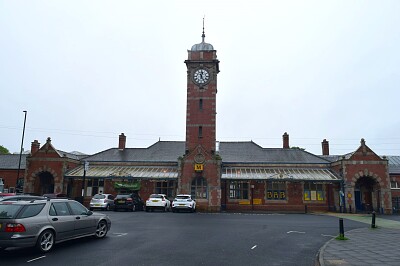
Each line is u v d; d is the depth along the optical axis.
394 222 22.30
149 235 14.30
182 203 29.28
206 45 39.03
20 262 9.11
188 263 9.26
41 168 35.56
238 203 35.62
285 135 43.09
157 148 42.12
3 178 44.78
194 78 38.09
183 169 34.72
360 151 33.50
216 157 34.66
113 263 9.09
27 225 9.84
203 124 36.94
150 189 35.78
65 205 11.77
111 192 36.12
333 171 36.22
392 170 42.50
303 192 35.34
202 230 16.27
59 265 8.81
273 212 32.84
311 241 13.60
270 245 12.41
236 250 11.27
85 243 12.12
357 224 20.59
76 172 36.53
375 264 9.22
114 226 17.41
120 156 40.53
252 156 39.84
